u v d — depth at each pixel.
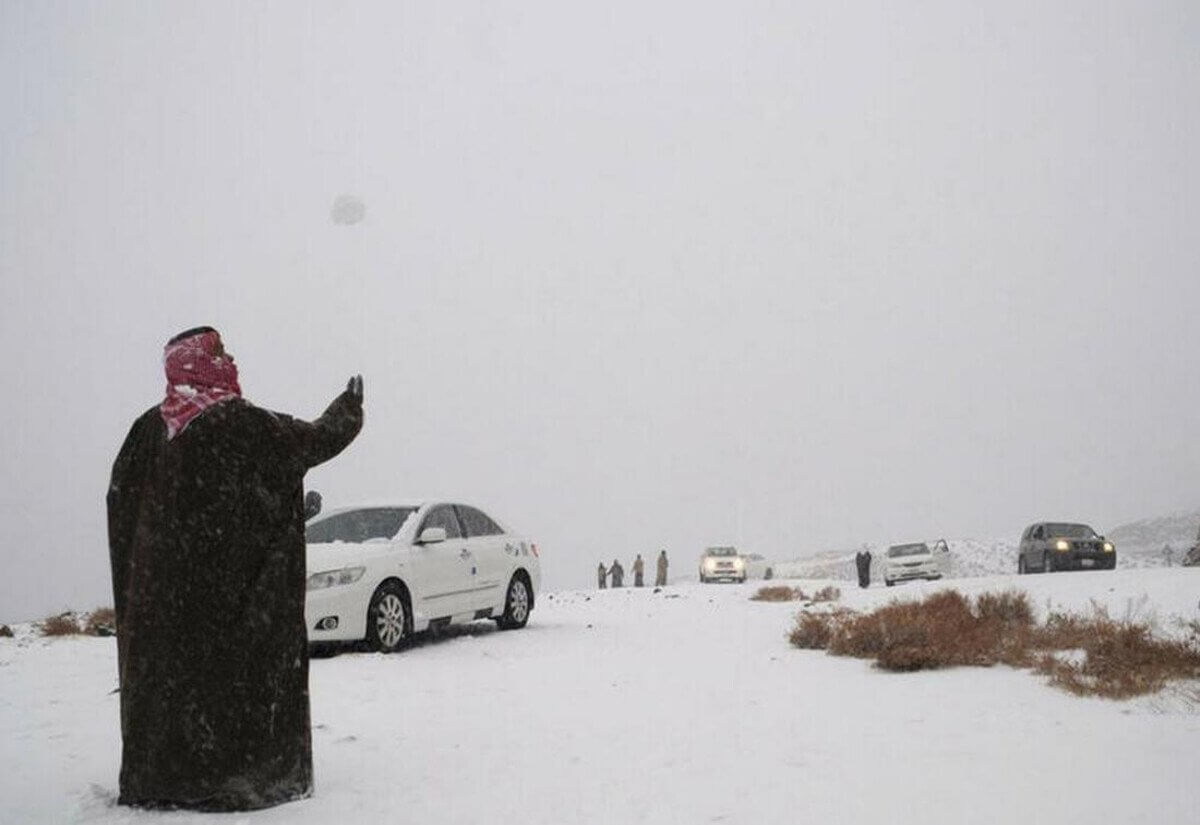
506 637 12.09
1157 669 7.33
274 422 4.79
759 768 5.10
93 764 5.52
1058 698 6.82
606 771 5.13
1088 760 5.03
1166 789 4.47
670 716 6.57
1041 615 11.96
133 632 4.62
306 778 4.74
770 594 21.22
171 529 4.61
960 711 6.46
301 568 4.83
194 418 4.67
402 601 10.74
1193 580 16.73
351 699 7.40
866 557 31.31
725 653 10.14
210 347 4.82
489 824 4.28
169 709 4.52
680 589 28.25
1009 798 4.41
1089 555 27.44
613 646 10.94
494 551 12.79
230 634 4.57
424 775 5.12
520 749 5.67
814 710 6.66
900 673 8.34
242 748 4.53
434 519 11.96
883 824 4.13
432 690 7.78
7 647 12.27
